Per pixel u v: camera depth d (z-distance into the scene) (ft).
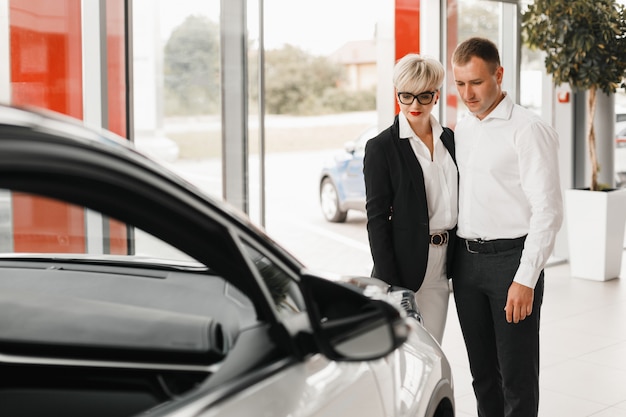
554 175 10.44
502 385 11.48
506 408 11.04
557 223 10.38
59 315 5.23
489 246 10.77
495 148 10.63
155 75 17.71
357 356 4.74
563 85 27.43
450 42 23.71
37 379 4.74
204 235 4.39
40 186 3.54
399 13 22.68
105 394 4.65
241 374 4.50
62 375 4.75
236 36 18.74
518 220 10.68
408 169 10.63
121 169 3.87
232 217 4.59
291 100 27.48
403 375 6.31
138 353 4.82
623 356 17.38
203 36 18.31
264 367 4.64
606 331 19.40
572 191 25.32
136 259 6.72
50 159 3.52
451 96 23.72
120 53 17.03
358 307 4.85
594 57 24.08
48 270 6.65
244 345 4.70
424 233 10.69
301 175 27.43
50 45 16.19
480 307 11.16
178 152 18.20
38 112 3.79
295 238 26.66
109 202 3.88
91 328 5.01
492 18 24.88
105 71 16.87
